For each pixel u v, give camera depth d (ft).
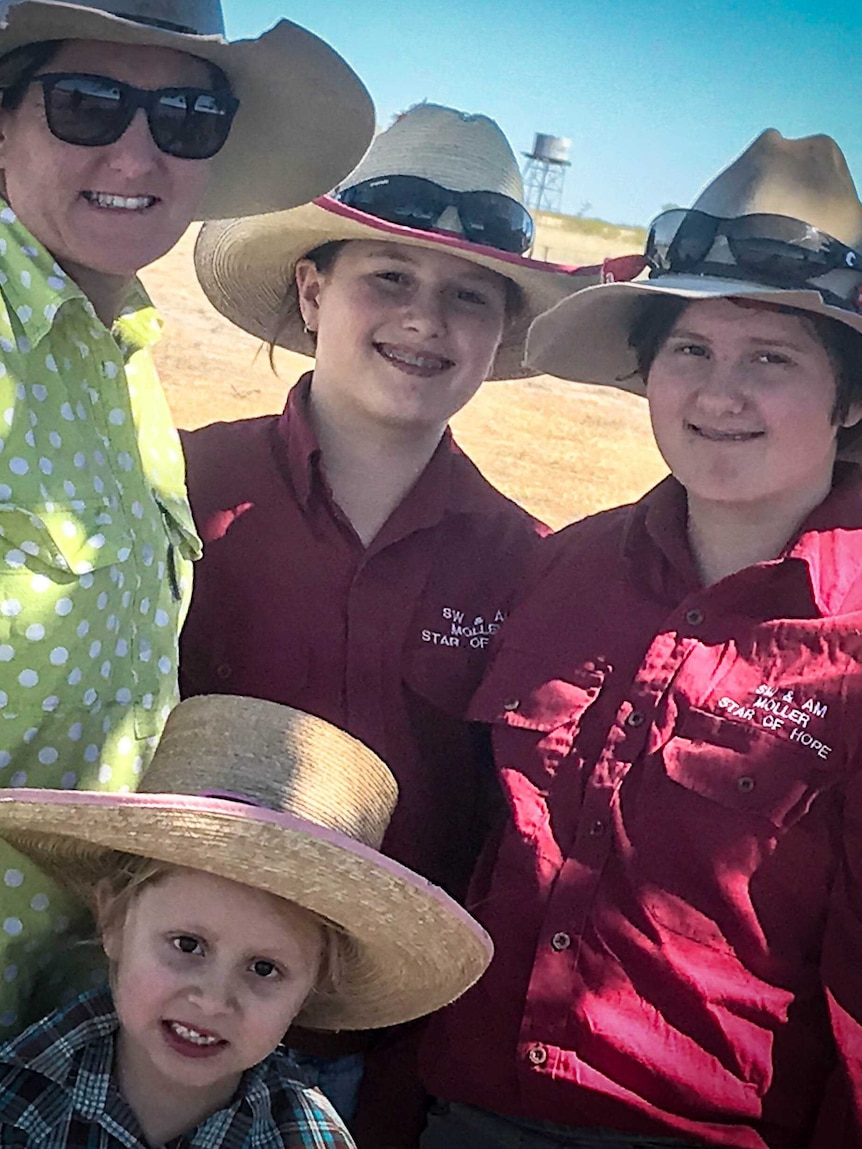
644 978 7.13
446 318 8.78
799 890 7.05
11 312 6.21
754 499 7.47
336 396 8.83
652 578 7.90
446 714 8.71
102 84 6.40
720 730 7.22
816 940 7.07
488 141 9.04
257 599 8.71
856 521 7.57
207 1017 6.14
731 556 7.76
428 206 8.73
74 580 6.17
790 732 7.11
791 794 7.03
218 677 8.74
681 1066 7.03
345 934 6.72
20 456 6.07
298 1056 8.60
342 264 8.95
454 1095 7.70
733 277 7.53
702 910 7.09
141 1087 6.39
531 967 7.44
